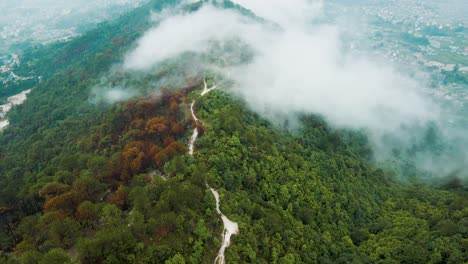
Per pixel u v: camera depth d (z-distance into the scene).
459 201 146.75
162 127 146.38
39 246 88.62
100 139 164.75
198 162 120.06
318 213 133.12
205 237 90.38
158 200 100.25
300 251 108.25
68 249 86.69
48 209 100.06
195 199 99.12
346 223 139.25
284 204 125.88
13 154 198.50
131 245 79.19
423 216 145.25
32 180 137.00
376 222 147.12
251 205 111.50
